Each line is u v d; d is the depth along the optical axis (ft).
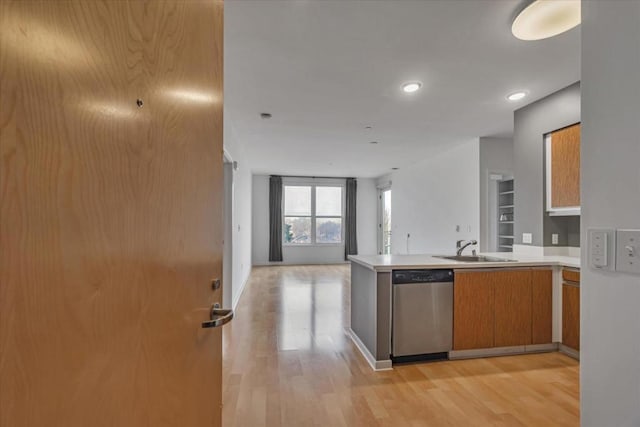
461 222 16.58
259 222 27.81
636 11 2.68
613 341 2.88
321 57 7.82
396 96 10.23
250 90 9.74
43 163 1.29
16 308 1.18
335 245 29.09
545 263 9.37
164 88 2.32
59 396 1.37
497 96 10.31
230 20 6.37
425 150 17.78
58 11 1.37
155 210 2.20
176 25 2.52
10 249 1.15
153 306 2.18
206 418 3.28
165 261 2.35
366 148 17.43
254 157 20.31
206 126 3.21
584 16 3.08
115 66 1.76
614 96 2.85
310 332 11.01
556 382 7.59
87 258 1.54
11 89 1.15
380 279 8.43
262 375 7.89
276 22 6.44
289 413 6.33
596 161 3.01
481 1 5.83
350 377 7.82
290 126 13.44
